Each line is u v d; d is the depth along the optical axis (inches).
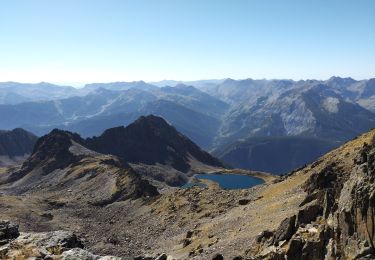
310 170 4446.4
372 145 1780.3
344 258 1304.1
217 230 3722.9
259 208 3870.6
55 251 1449.3
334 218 1497.3
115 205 6968.5
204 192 5841.5
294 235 1733.5
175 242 4192.9
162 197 6318.9
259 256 1851.6
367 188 1346.0
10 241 1576.0
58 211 6968.5
